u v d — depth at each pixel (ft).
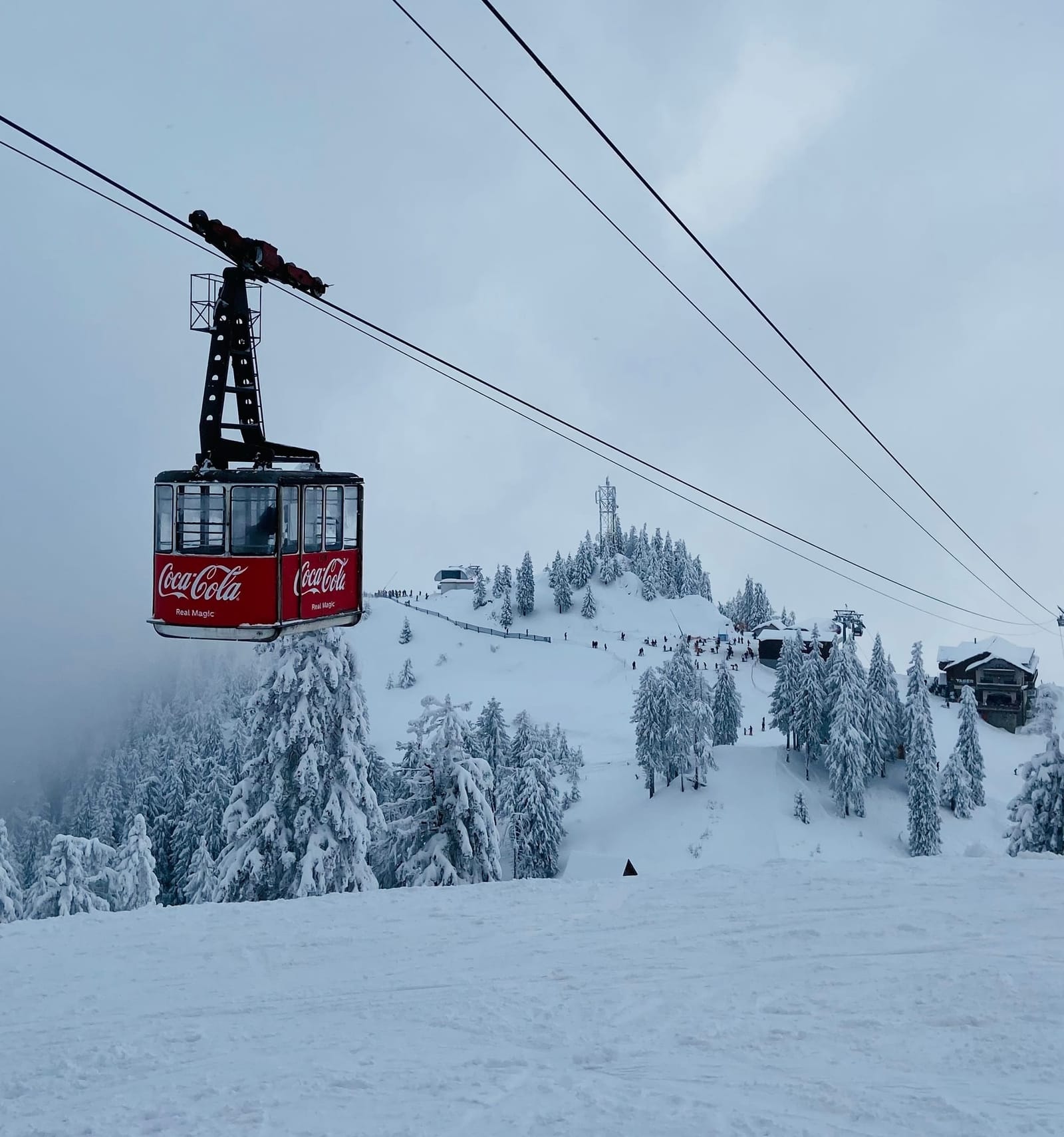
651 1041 30.53
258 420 45.91
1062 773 109.91
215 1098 28.43
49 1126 27.32
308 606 45.65
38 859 226.99
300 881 96.12
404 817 122.72
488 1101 27.20
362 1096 27.99
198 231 39.88
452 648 453.58
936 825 215.51
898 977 34.27
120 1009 36.14
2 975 40.09
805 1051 29.19
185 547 43.93
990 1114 24.81
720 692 284.00
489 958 39.24
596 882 50.21
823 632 398.21
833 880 47.06
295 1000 36.14
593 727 327.26
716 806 231.30
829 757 236.22
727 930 40.70
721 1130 24.75
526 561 505.66
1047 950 35.91
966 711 247.91
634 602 519.60
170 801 211.00
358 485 49.73
